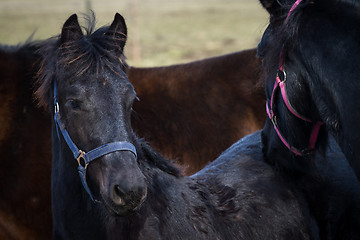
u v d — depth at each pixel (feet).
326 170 15.47
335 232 14.98
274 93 14.65
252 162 16.02
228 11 190.80
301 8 13.62
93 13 14.12
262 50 15.28
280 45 14.16
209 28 134.21
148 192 13.25
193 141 21.06
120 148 12.03
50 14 176.55
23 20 153.99
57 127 13.34
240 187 14.98
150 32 125.49
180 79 21.93
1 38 103.91
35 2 260.21
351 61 12.71
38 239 19.26
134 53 80.33
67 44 12.71
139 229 12.92
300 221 14.84
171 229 13.30
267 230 14.35
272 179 15.42
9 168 18.72
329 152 15.97
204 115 21.31
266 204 14.71
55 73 13.08
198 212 13.84
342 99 12.83
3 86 19.08
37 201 18.94
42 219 19.08
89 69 12.37
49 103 13.87
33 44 20.20
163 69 22.33
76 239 13.43
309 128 14.69
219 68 22.11
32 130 19.10
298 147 14.80
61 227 13.71
